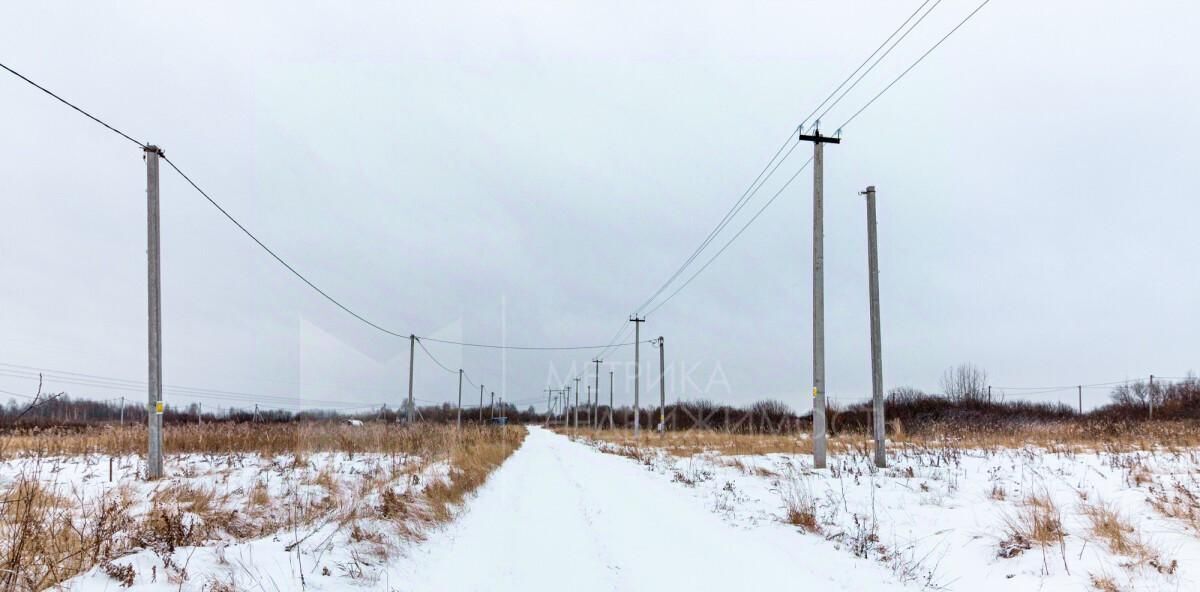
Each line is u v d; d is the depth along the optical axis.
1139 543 6.44
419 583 5.84
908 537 7.82
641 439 36.69
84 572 4.79
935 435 24.58
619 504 10.88
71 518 6.35
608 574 6.25
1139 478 10.27
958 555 6.85
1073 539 6.82
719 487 12.91
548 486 13.60
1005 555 6.56
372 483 10.32
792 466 15.98
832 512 9.42
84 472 12.02
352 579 5.59
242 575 5.19
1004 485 10.93
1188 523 7.23
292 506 8.80
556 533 8.30
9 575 4.41
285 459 14.44
